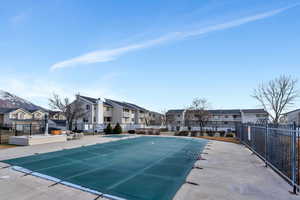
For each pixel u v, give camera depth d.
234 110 48.28
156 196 4.11
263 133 8.09
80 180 5.16
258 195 4.19
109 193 4.25
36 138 12.78
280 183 5.04
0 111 37.62
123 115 39.94
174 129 39.12
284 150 5.60
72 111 31.02
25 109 42.53
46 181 4.99
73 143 13.71
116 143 14.44
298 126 4.75
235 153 10.30
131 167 6.83
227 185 4.86
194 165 7.22
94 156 8.84
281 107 27.70
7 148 10.87
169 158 8.68
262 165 7.27
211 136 22.56
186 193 4.27
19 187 4.49
